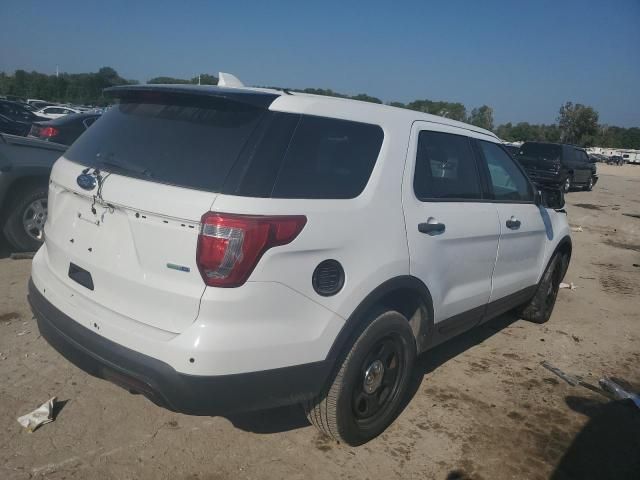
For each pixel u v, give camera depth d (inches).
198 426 127.4
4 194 219.0
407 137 131.0
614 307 258.1
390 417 132.0
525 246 186.9
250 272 94.5
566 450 134.3
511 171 182.7
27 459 111.3
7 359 148.0
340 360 113.2
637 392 170.2
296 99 110.3
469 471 122.3
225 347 93.5
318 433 129.6
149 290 98.0
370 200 116.5
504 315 230.4
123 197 101.0
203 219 92.9
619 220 577.6
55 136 399.5
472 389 160.4
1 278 204.7
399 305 133.6
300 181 104.1
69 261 114.3
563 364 185.6
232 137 101.5
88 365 104.0
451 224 140.3
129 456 115.2
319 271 104.6
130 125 115.3
